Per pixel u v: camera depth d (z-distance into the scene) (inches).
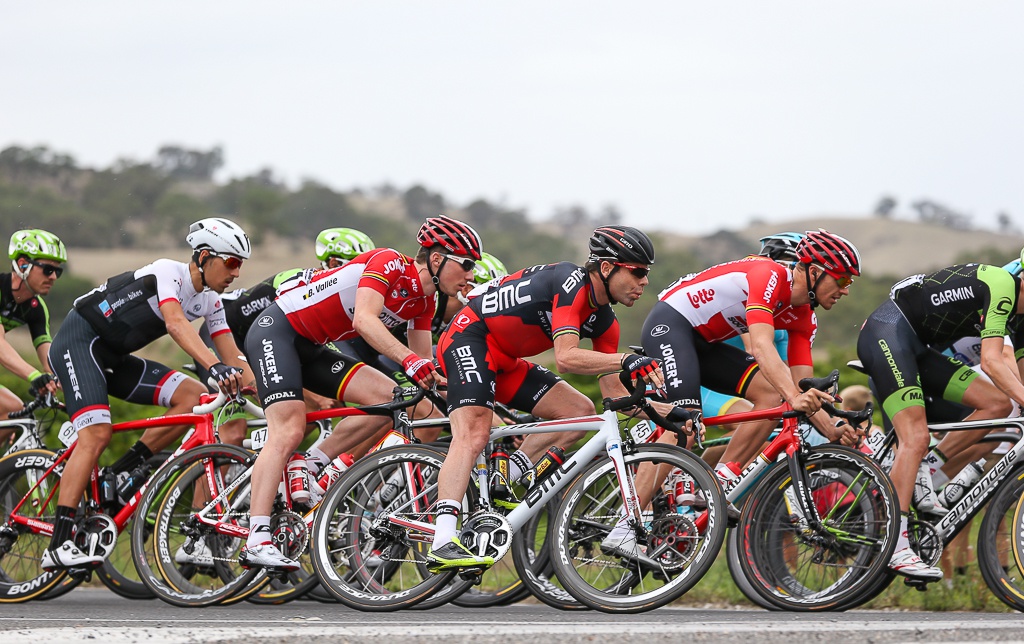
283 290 778.2
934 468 800.3
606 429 704.4
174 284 813.2
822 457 711.1
